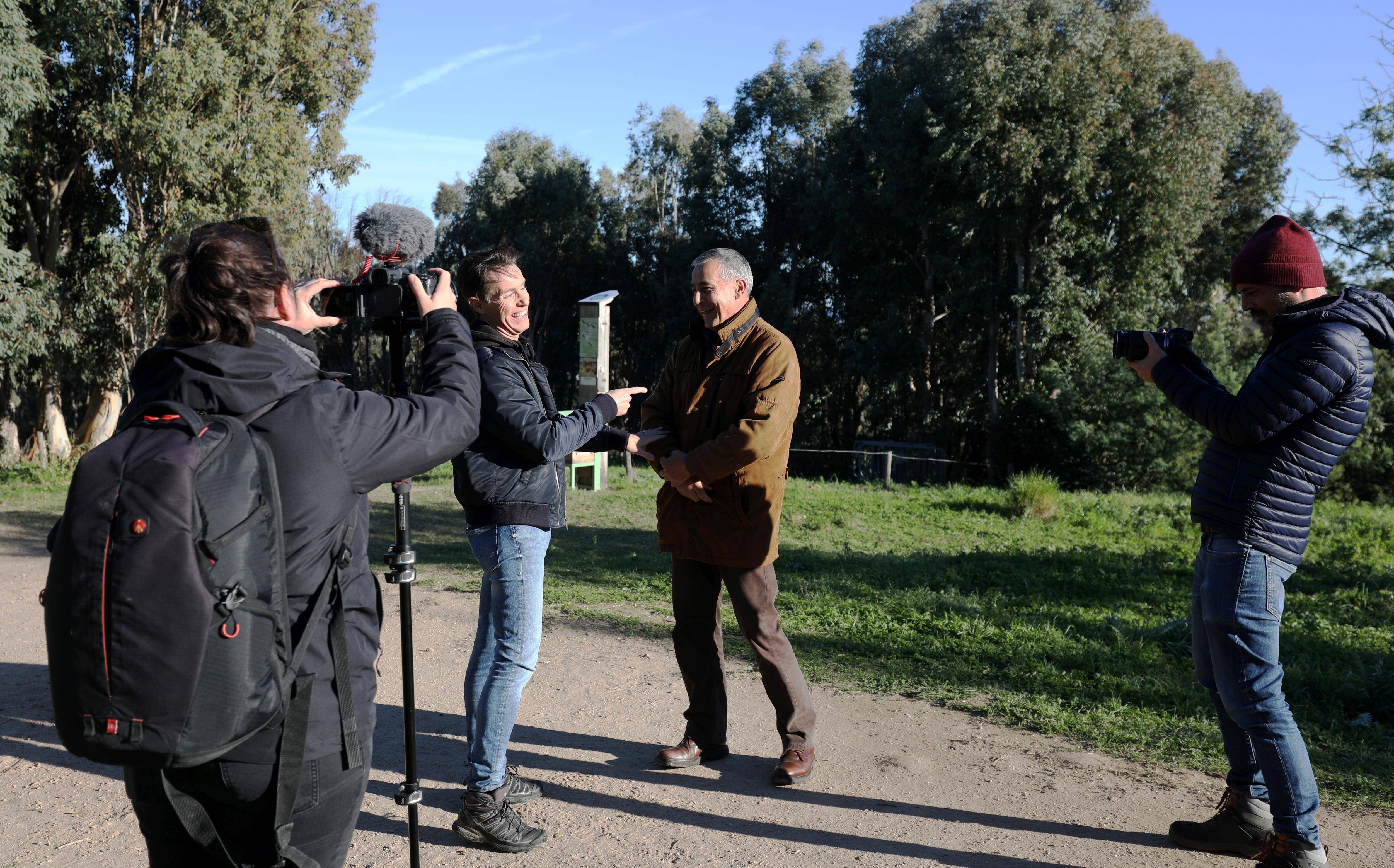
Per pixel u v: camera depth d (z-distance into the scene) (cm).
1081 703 472
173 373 166
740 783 370
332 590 175
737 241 4075
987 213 2880
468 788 313
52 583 147
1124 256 2873
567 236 4716
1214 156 2716
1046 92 2633
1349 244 1933
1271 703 284
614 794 357
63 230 2316
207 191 2050
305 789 168
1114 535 1141
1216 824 313
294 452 165
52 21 1919
